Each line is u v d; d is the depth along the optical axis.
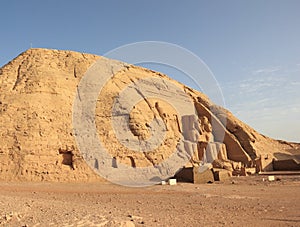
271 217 12.77
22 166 30.88
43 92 38.81
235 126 57.97
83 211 11.33
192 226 10.59
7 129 33.75
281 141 75.38
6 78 41.88
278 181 33.84
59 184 28.27
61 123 36.03
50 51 48.81
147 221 10.83
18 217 9.75
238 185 30.36
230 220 11.98
